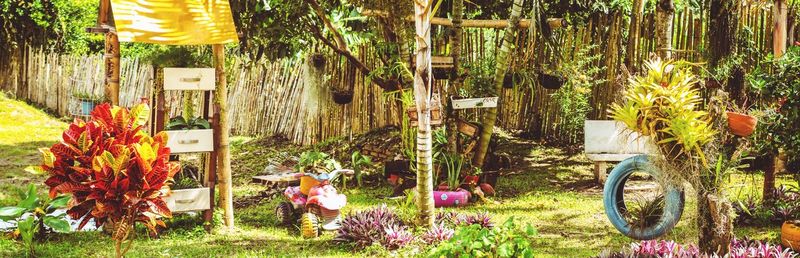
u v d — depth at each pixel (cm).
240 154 1326
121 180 488
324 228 767
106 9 795
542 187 1018
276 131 1443
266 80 1471
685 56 1137
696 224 603
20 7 1909
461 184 941
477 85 1008
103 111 507
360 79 1303
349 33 1181
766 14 1101
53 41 1994
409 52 1001
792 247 679
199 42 750
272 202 941
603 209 882
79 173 491
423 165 736
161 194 509
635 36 1164
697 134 576
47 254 679
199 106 1508
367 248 695
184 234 760
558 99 1235
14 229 752
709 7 1120
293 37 1088
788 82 755
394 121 1279
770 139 784
